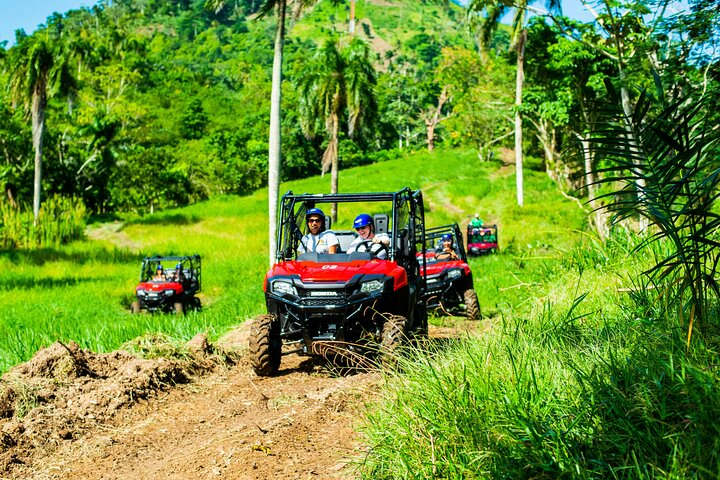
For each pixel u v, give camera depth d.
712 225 4.14
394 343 6.93
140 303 20.36
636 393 3.75
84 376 7.41
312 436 5.13
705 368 3.88
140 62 122.38
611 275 8.49
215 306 19.97
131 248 36.84
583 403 3.85
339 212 42.59
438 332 10.74
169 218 45.47
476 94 53.53
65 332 12.27
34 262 32.19
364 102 36.56
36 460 5.39
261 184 81.06
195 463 4.88
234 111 111.56
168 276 21.52
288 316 7.74
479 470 3.56
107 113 61.00
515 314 9.01
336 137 37.62
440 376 4.75
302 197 8.20
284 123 83.69
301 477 4.29
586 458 3.46
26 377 7.12
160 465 5.05
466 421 3.94
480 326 7.28
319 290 7.40
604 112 4.83
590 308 7.28
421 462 3.74
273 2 20.22
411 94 117.12
